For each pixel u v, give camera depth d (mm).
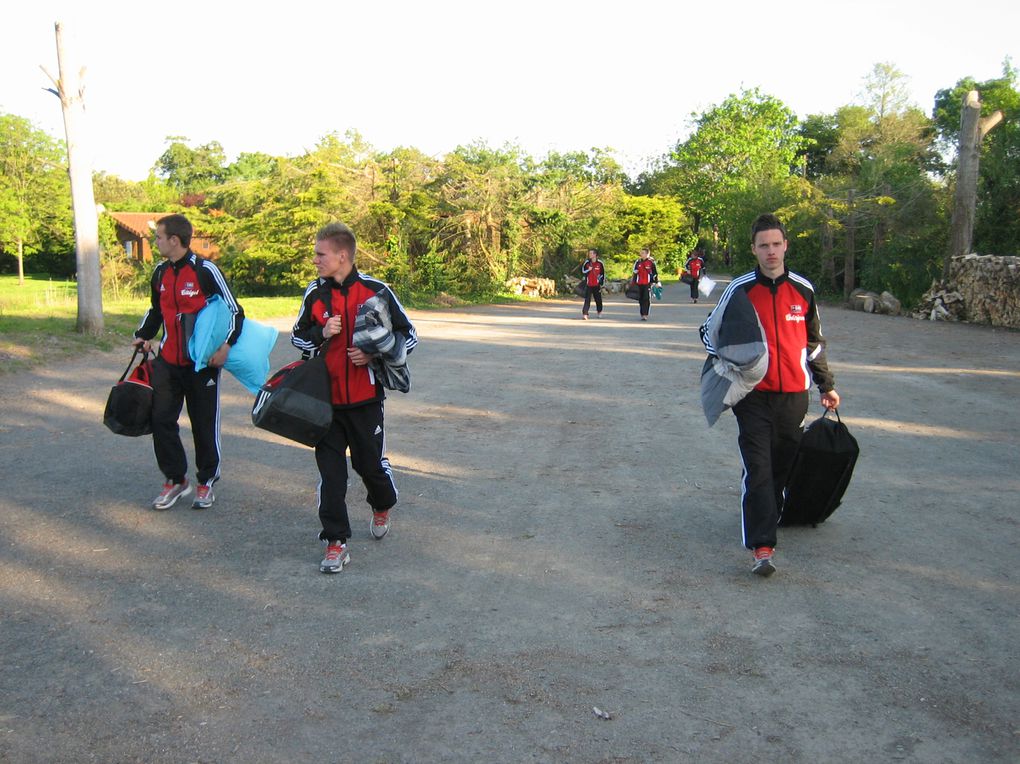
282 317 17562
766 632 3803
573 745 2928
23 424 7668
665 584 4340
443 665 3490
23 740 2926
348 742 2943
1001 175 22906
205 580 4363
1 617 3887
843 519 5391
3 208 34969
